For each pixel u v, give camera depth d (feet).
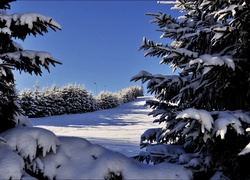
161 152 13.17
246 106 12.79
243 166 11.37
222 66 10.68
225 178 10.73
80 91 125.18
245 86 12.50
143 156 14.55
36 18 10.47
